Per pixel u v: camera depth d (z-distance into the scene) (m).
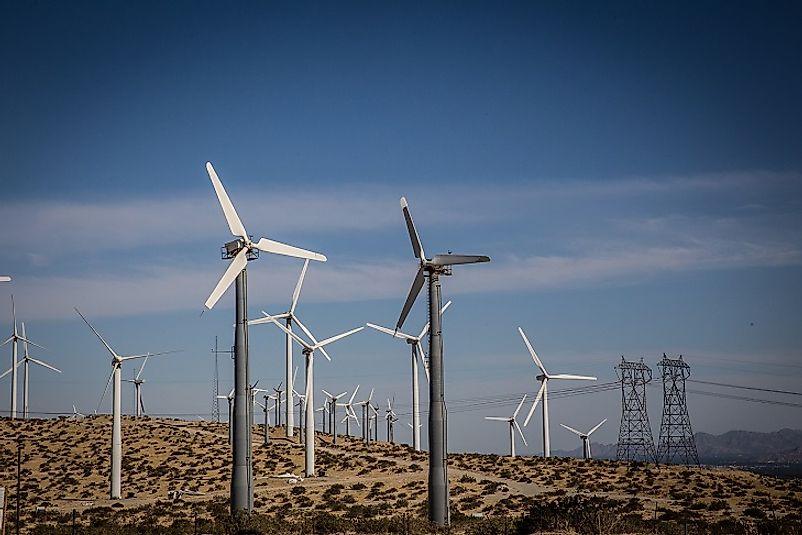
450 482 104.25
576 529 64.19
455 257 72.00
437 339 71.25
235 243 71.12
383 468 119.19
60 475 121.12
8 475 120.75
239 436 68.88
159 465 127.38
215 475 119.19
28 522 79.50
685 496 92.06
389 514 84.06
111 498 101.00
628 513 77.50
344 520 73.56
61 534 67.94
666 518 76.25
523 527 65.75
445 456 69.88
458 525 71.31
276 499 95.75
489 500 92.75
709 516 78.75
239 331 70.19
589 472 111.69
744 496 92.31
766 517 77.56
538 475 110.06
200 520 76.44
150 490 108.31
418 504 91.25
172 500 96.44
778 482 103.75
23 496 102.38
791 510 83.38
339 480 108.88
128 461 130.88
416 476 111.44
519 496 93.94
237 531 65.00
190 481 114.31
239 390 69.19
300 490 101.06
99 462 130.00
